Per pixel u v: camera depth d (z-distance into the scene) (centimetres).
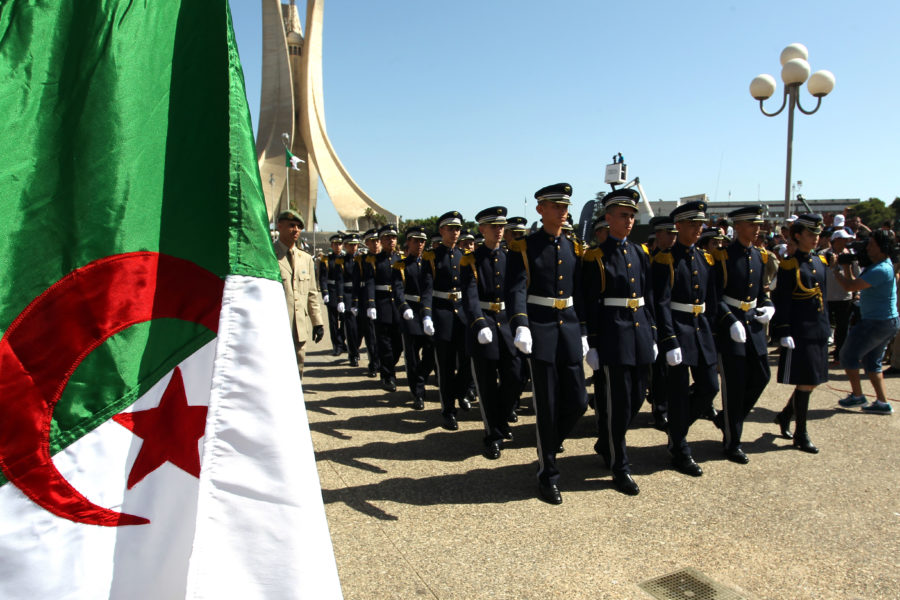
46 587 137
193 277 154
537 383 422
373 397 720
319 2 7106
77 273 144
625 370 431
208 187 155
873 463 475
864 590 297
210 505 139
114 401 147
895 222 1596
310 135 7088
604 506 398
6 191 139
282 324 151
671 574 311
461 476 452
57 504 139
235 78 154
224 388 144
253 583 139
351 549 336
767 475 454
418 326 656
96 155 148
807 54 973
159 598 146
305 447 148
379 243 802
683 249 493
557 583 302
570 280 439
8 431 136
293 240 503
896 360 808
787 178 988
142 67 154
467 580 304
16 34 143
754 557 329
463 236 775
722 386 496
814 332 509
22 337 138
